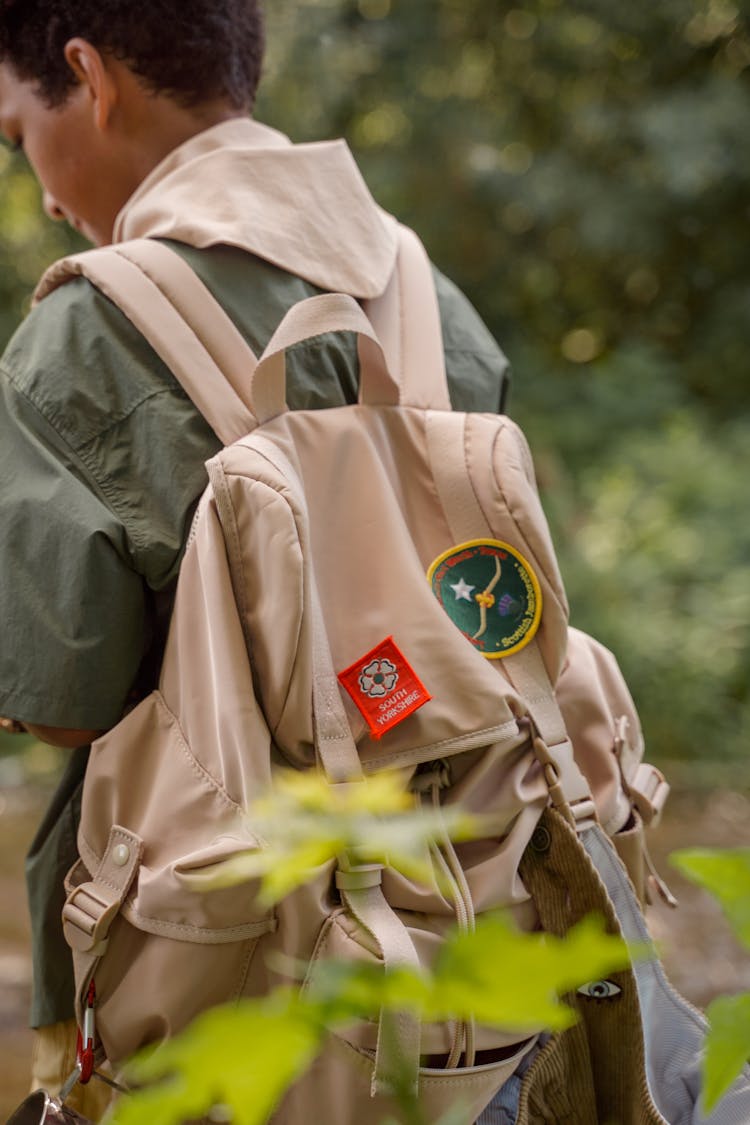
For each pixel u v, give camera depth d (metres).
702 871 0.54
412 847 0.55
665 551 6.73
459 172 8.55
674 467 7.21
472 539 1.56
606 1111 1.50
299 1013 0.47
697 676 6.27
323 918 1.33
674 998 1.55
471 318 1.91
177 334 1.55
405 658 1.43
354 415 1.58
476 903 1.40
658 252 8.50
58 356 1.56
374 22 8.55
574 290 9.09
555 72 8.78
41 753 7.00
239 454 1.44
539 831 1.49
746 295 8.65
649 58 8.71
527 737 1.50
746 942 0.53
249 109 1.90
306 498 1.51
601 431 7.68
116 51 1.76
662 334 9.05
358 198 1.79
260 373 1.49
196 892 1.32
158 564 1.50
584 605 6.44
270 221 1.67
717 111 7.87
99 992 1.44
